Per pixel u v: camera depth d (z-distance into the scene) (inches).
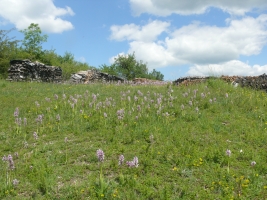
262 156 371.2
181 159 352.5
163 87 826.8
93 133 444.5
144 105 585.3
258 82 742.5
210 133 439.5
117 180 316.2
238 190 296.8
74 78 1230.3
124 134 433.4
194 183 312.0
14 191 294.8
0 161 359.9
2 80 1032.8
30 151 392.8
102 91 770.8
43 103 618.5
